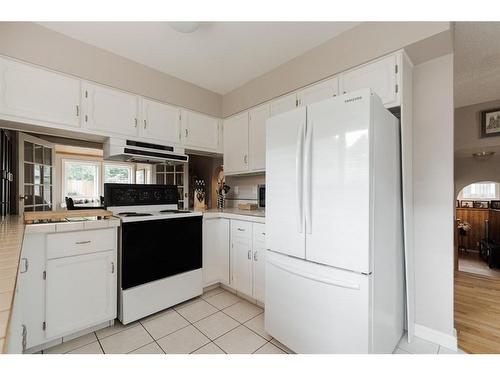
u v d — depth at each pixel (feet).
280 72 7.89
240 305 7.39
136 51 7.13
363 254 4.07
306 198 4.75
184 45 6.83
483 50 7.04
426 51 5.45
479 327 6.27
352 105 4.26
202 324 6.31
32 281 4.98
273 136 5.53
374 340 4.22
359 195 4.13
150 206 8.09
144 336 5.77
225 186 10.56
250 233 7.39
